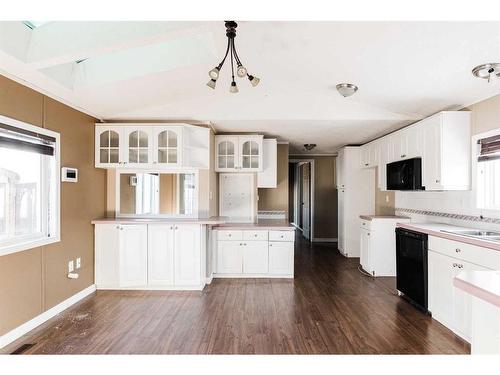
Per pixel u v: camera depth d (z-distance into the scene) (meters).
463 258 2.62
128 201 4.24
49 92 2.98
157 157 3.88
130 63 2.94
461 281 1.40
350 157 5.82
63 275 3.22
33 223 2.93
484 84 2.81
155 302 3.43
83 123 3.63
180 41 2.85
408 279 3.45
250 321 2.94
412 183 3.70
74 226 3.43
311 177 7.41
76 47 2.21
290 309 3.24
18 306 2.62
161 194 4.26
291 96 3.95
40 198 3.00
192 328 2.79
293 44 2.47
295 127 4.43
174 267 3.85
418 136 3.70
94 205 3.89
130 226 3.84
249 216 5.04
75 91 3.01
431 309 3.06
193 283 3.84
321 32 2.26
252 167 4.74
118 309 3.23
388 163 4.52
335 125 4.29
